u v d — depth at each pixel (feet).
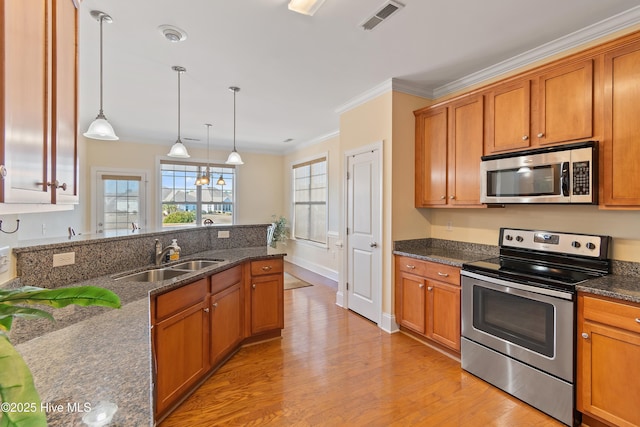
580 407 6.00
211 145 21.24
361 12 6.71
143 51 8.38
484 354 7.68
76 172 4.46
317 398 6.99
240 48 8.23
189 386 6.89
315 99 12.16
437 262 9.02
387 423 6.20
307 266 20.85
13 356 1.61
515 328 7.06
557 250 7.73
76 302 2.12
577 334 6.08
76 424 2.11
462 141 9.39
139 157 18.86
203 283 7.39
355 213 12.30
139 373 2.85
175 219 20.22
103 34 7.52
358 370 8.17
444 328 8.84
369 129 11.49
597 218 7.32
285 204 23.79
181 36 7.61
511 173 7.95
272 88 11.02
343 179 12.94
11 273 5.29
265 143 21.02
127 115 14.28
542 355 6.52
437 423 6.20
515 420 6.31
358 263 12.16
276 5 6.46
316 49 8.32
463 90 10.34
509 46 8.18
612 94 6.33
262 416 6.39
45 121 3.32
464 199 9.34
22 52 2.79
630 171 6.09
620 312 5.47
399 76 10.04
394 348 9.40
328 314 12.23
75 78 4.38
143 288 5.85
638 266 6.66
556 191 7.02
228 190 22.17
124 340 3.58
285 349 9.35
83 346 3.41
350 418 6.34
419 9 6.61
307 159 20.72
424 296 9.48
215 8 6.54
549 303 6.41
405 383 7.58
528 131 7.74
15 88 2.65
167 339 6.22
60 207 3.97
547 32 7.52
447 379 7.79
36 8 3.10
